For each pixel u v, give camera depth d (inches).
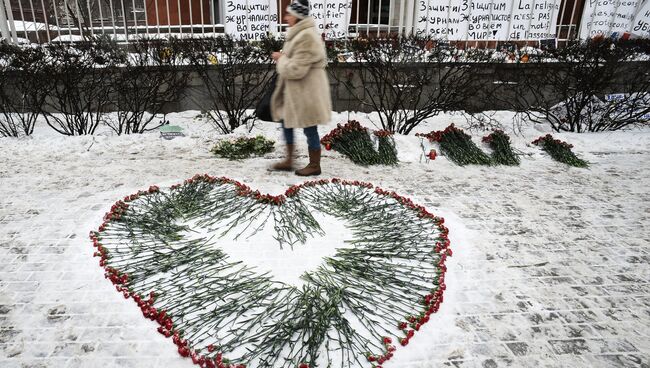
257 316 101.3
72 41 266.7
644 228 148.9
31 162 199.0
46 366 86.3
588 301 109.9
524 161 216.8
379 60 237.3
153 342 93.5
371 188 175.2
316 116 171.3
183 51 243.4
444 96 248.8
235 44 254.1
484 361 90.0
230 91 263.3
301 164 202.5
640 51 245.3
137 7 316.2
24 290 108.9
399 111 254.2
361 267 121.1
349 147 214.8
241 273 117.6
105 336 94.7
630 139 247.3
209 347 91.0
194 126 257.0
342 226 144.8
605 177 196.7
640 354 92.7
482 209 161.2
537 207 163.8
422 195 172.6
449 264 124.6
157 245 130.3
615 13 290.0
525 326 100.6
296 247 131.0
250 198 160.4
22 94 236.4
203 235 136.6
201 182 173.9
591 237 142.3
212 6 281.6
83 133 242.8
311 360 88.5
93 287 110.7
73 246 128.9
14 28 272.2
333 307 104.0
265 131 249.1
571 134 255.0
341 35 276.2
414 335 97.0
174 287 111.7
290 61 162.4
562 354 92.4
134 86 237.9
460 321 101.8
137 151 215.9
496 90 279.3
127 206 152.3
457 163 208.8
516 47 273.9
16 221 143.1
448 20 275.0
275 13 272.5
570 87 260.1
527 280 118.1
